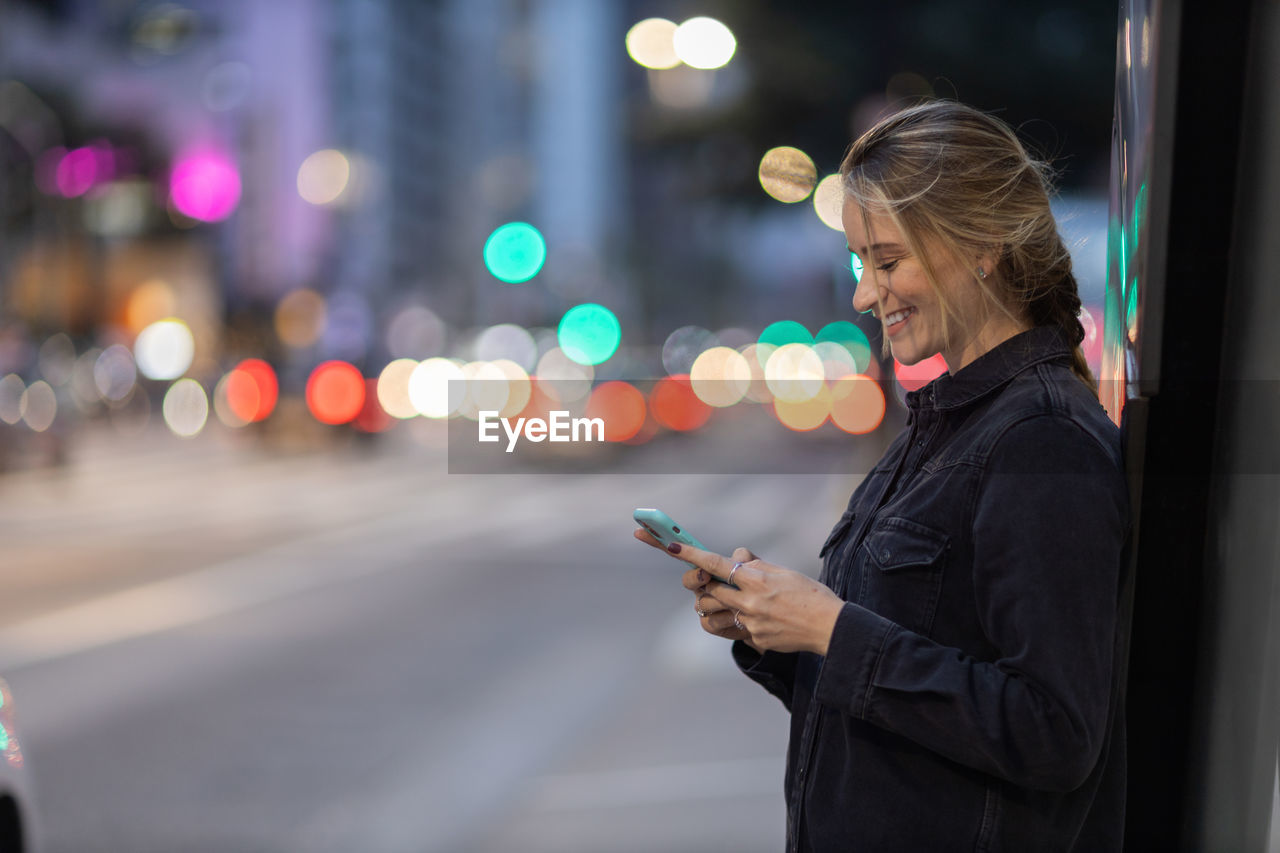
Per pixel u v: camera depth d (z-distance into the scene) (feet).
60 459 54.95
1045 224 4.80
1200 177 4.89
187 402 86.22
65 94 124.67
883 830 4.66
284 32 221.05
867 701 4.45
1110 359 5.88
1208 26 4.82
